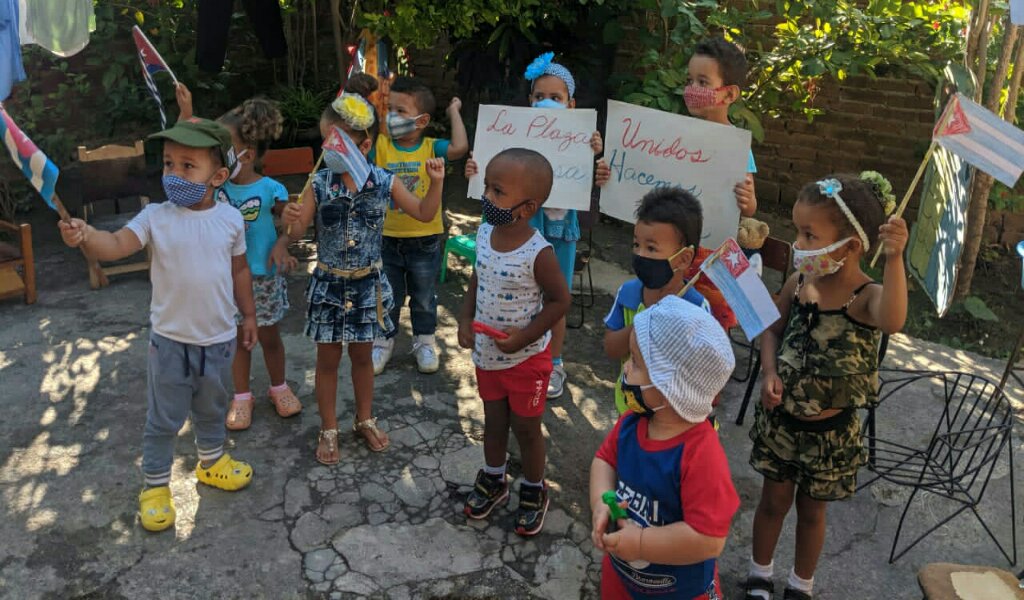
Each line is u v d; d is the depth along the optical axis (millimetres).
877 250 2918
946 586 2689
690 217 3004
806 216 2895
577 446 4379
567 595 3373
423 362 4945
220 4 6762
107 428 4312
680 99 6000
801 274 3166
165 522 3598
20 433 4234
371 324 3936
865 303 2934
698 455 2270
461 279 6293
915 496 4074
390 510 3803
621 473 2443
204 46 6863
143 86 7934
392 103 4531
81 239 3121
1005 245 7125
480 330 3379
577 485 4062
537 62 4527
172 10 8023
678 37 6184
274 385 4449
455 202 7719
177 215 3439
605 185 4301
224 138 3418
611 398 4848
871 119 7445
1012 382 5207
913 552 3723
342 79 8367
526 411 3504
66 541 3529
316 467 4074
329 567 3451
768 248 4727
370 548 3562
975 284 6875
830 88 7555
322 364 3988
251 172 4117
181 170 3344
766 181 8141
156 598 3260
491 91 7879
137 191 6242
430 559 3521
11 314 5484
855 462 3092
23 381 4695
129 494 3828
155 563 3434
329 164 3699
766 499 3225
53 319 5438
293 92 8445
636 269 3092
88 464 4023
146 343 5180
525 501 3686
